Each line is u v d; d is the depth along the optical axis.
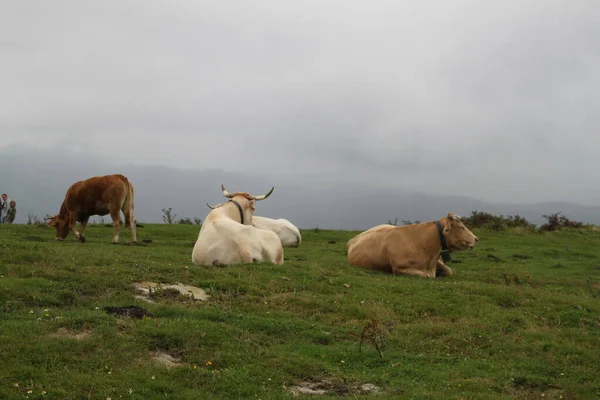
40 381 7.54
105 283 11.78
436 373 9.38
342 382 8.75
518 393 8.94
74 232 20.52
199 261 15.16
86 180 20.66
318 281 14.20
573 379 9.73
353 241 19.33
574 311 13.58
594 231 32.78
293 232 24.52
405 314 12.61
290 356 9.34
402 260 17.20
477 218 34.25
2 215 28.36
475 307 13.24
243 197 17.55
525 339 11.54
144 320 9.79
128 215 20.94
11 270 11.84
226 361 8.88
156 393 7.65
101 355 8.41
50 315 9.65
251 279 13.48
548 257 23.08
